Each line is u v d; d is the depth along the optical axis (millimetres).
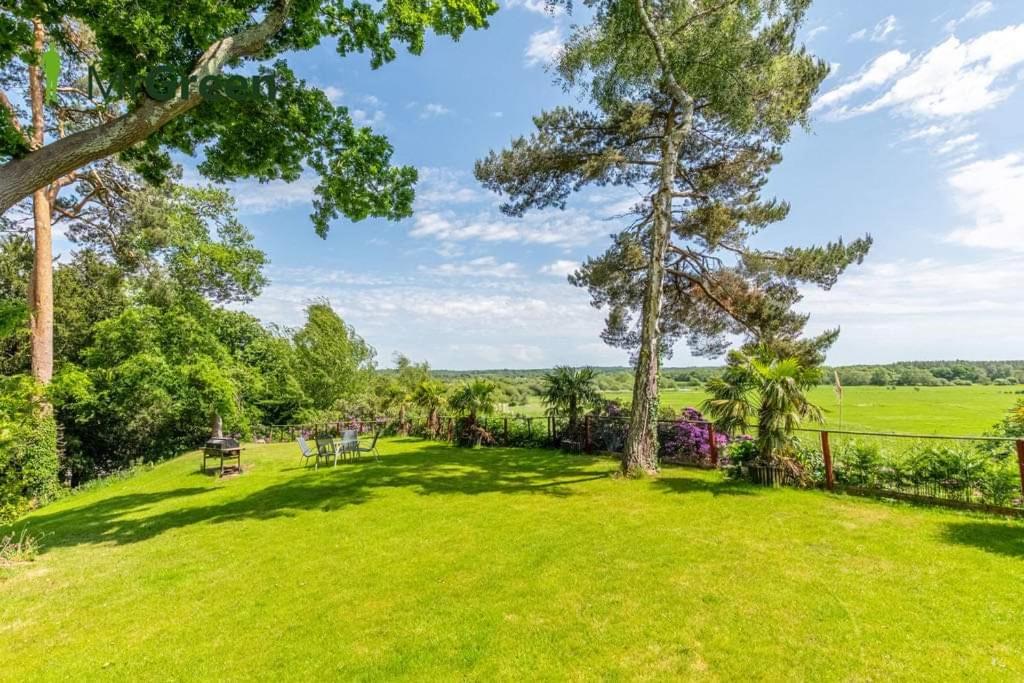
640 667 3139
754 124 10602
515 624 3775
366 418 23234
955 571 4422
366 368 28297
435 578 4781
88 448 19625
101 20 5867
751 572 4586
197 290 17203
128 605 4477
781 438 7922
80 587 4957
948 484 6598
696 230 12602
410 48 8453
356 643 3609
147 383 14672
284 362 23469
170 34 6387
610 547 5422
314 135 8586
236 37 6848
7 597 4742
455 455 13414
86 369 17984
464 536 6066
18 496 6730
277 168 9352
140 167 8781
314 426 21219
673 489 8078
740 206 12203
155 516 8141
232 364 17047
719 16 9242
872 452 7395
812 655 3188
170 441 20859
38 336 14336
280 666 3355
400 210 9258
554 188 12188
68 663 3518
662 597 4133
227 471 12625
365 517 7203
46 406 12992
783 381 7895
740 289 12641
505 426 15250
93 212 18438
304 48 8352
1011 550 4887
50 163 5434
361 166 8844
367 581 4781
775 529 5836
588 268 13805
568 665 3193
